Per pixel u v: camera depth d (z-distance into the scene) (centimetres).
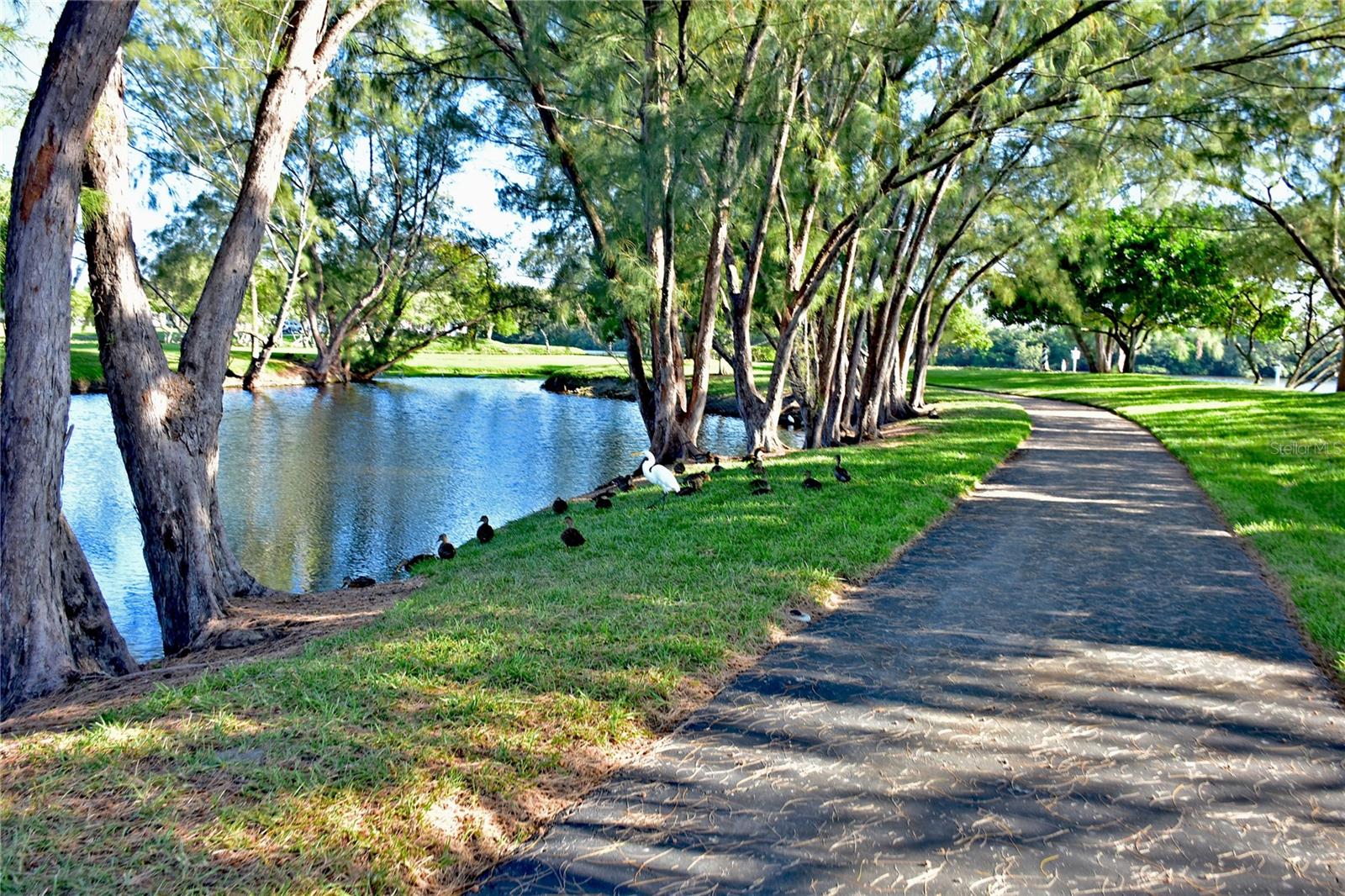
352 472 2120
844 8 1391
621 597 703
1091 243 2862
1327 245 3005
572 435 2889
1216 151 1780
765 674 558
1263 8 1527
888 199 1677
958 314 4744
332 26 918
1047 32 1430
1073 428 2380
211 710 475
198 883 313
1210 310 4688
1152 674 559
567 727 461
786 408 3306
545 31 1450
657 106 1403
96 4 597
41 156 612
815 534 941
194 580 821
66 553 718
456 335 5288
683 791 410
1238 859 355
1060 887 336
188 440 830
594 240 1827
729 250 1956
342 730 443
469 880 342
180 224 4044
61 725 487
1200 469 1475
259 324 5375
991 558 876
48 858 322
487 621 638
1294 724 486
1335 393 3105
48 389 627
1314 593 718
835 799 402
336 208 4597
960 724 485
